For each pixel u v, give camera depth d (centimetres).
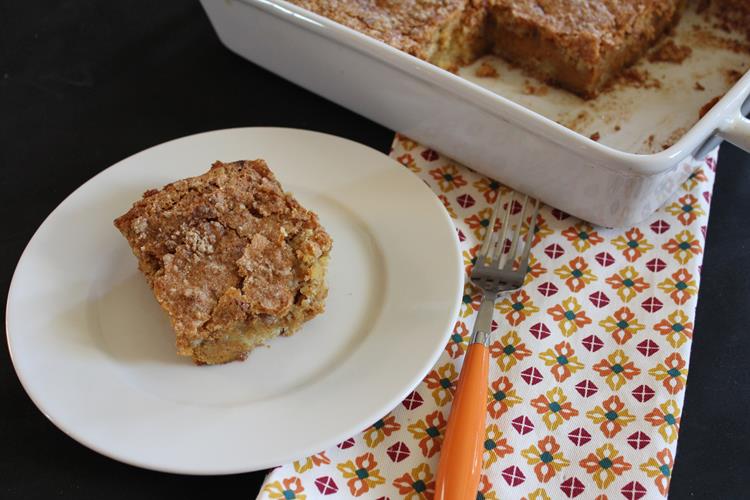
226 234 48
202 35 63
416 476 44
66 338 47
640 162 48
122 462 44
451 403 46
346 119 59
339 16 59
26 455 45
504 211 54
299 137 55
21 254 52
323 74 57
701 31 63
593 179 50
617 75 61
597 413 46
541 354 48
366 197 52
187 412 45
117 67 61
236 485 44
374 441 45
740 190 55
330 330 48
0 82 60
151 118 58
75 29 63
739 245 53
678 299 50
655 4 60
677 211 53
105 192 52
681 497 44
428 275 49
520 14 60
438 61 62
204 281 47
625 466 44
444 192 55
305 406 45
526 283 50
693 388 47
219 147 54
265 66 60
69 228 51
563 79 61
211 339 46
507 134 51
